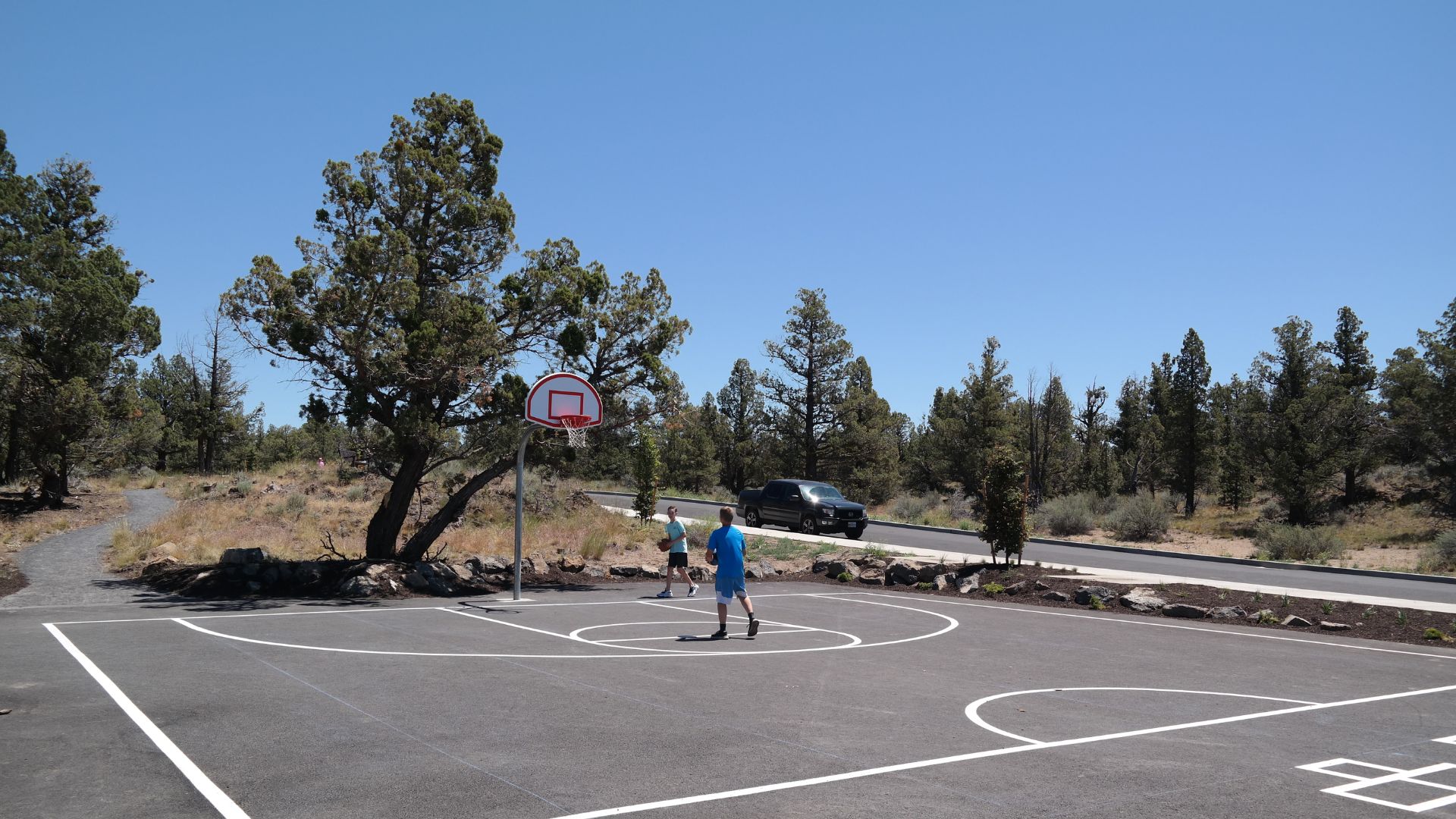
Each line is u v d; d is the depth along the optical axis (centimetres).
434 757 617
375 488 3325
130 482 4366
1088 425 6462
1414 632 1316
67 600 1446
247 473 4372
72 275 3331
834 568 2078
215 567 1648
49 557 1958
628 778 577
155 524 2472
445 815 500
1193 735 718
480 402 1753
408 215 1769
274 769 583
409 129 1811
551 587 1802
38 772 569
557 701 800
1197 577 2092
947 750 658
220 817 492
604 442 1947
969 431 5562
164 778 560
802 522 3059
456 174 1786
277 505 2894
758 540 2577
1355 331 5544
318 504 2966
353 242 1609
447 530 2458
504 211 1800
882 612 1515
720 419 6900
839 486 5694
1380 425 4181
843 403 5516
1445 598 1770
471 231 1803
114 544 2119
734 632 1258
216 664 935
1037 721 755
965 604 1652
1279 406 4475
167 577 1678
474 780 568
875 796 548
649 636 1198
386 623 1270
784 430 5612
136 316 3672
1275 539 2927
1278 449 4297
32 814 493
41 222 3384
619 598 1652
